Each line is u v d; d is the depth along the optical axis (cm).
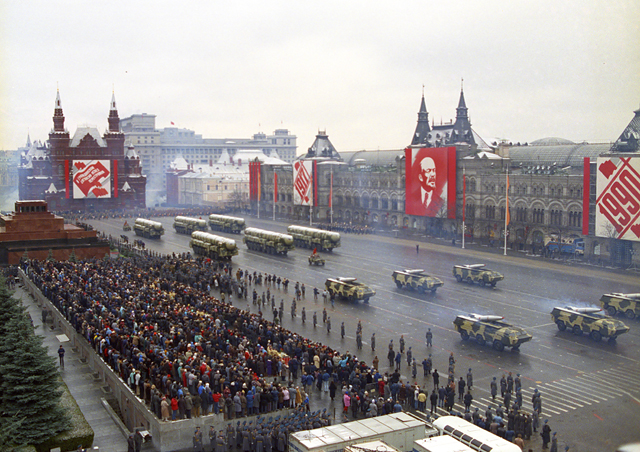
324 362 5662
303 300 9069
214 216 18562
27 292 9619
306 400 4862
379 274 11006
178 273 9931
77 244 12488
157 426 4369
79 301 7081
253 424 4672
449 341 6981
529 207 13638
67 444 4278
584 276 10500
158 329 6222
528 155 18100
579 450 4253
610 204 11175
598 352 6525
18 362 4350
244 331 6525
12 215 13138
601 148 16075
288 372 5541
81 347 6375
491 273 9775
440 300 8956
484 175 14875
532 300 8869
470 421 4666
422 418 4825
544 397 5269
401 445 3891
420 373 5941
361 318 7988
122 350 5556
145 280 8738
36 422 4284
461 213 15562
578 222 12525
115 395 5309
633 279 10138
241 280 10419
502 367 6062
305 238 14338
